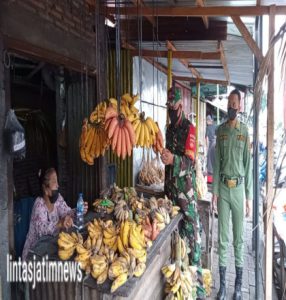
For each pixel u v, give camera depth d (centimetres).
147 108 600
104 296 195
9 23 233
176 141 346
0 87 224
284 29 221
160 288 288
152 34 432
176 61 612
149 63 597
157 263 273
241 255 383
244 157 374
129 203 298
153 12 337
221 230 385
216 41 454
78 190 399
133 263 204
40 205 274
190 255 354
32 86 443
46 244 239
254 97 275
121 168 494
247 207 380
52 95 471
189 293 303
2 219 226
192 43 474
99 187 388
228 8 321
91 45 363
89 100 379
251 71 688
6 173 229
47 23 281
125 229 220
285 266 383
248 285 416
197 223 353
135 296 218
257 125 429
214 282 422
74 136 392
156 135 253
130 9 347
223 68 634
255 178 444
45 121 464
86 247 215
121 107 225
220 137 379
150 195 414
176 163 338
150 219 273
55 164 469
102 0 351
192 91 1116
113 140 199
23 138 233
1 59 225
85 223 266
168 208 322
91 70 365
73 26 325
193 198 347
